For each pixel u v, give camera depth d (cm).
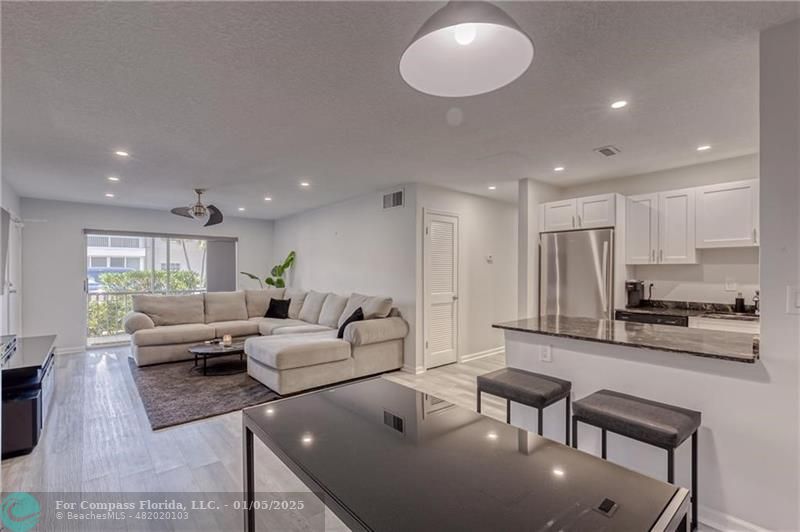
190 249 720
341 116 261
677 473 200
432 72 116
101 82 211
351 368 432
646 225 398
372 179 450
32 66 193
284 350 383
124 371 474
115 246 641
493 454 111
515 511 84
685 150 334
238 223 769
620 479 97
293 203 614
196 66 196
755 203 330
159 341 509
